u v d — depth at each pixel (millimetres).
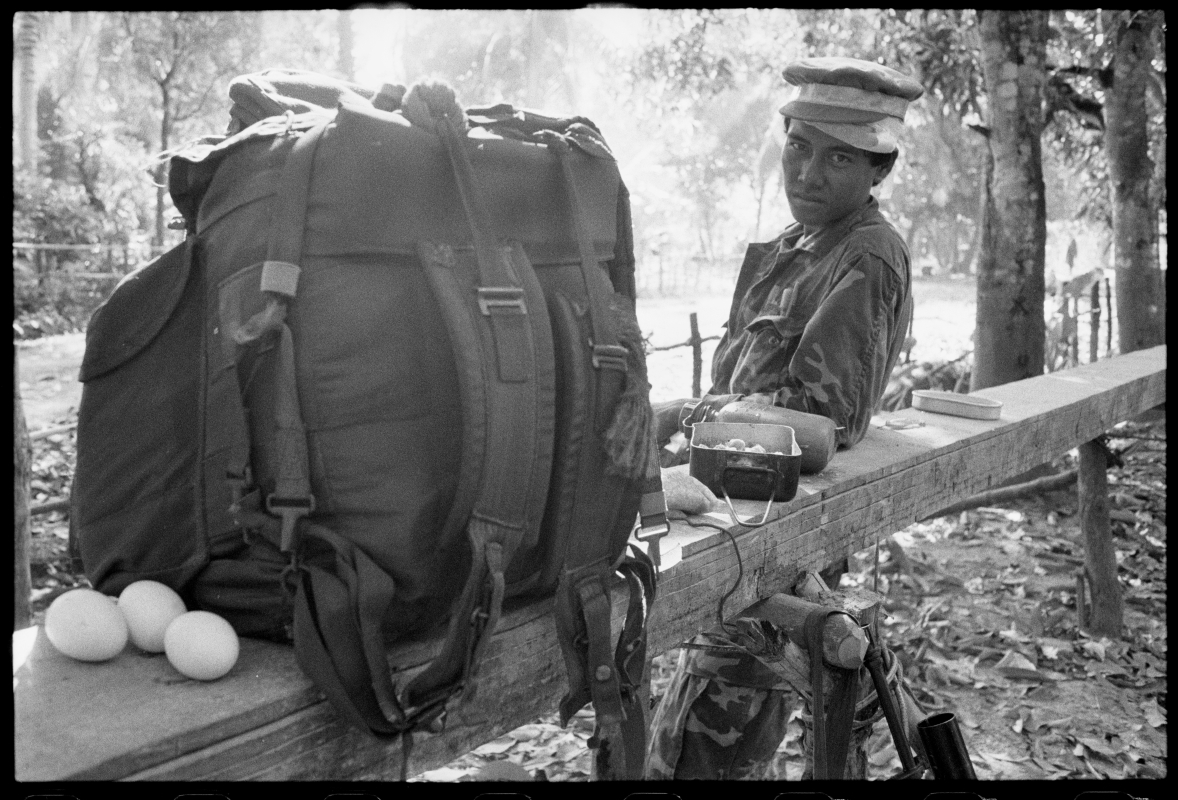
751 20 13062
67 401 8172
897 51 8992
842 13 9898
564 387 1538
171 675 1371
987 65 6621
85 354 1459
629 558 1729
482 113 1707
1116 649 4512
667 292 22703
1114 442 8305
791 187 2850
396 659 1470
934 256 35438
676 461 2832
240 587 1460
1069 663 4348
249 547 1451
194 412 1451
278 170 1419
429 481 1409
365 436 1378
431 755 1535
